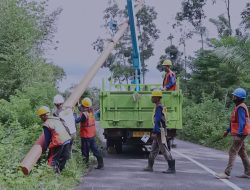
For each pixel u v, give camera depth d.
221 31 34.66
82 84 14.70
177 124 13.91
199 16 52.50
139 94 14.01
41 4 19.67
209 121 23.36
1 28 18.14
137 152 15.61
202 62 34.28
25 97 14.12
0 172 8.07
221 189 8.78
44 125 9.21
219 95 30.88
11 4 18.22
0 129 10.84
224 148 18.98
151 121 14.02
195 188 8.85
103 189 8.56
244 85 20.28
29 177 8.12
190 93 36.12
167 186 9.02
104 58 17.52
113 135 14.23
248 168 10.32
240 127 10.01
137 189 8.63
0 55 17.44
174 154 15.74
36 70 18.83
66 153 9.27
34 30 19.23
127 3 19.67
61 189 8.05
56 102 9.71
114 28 19.72
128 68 52.03
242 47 19.78
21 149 9.73
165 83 14.69
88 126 11.27
